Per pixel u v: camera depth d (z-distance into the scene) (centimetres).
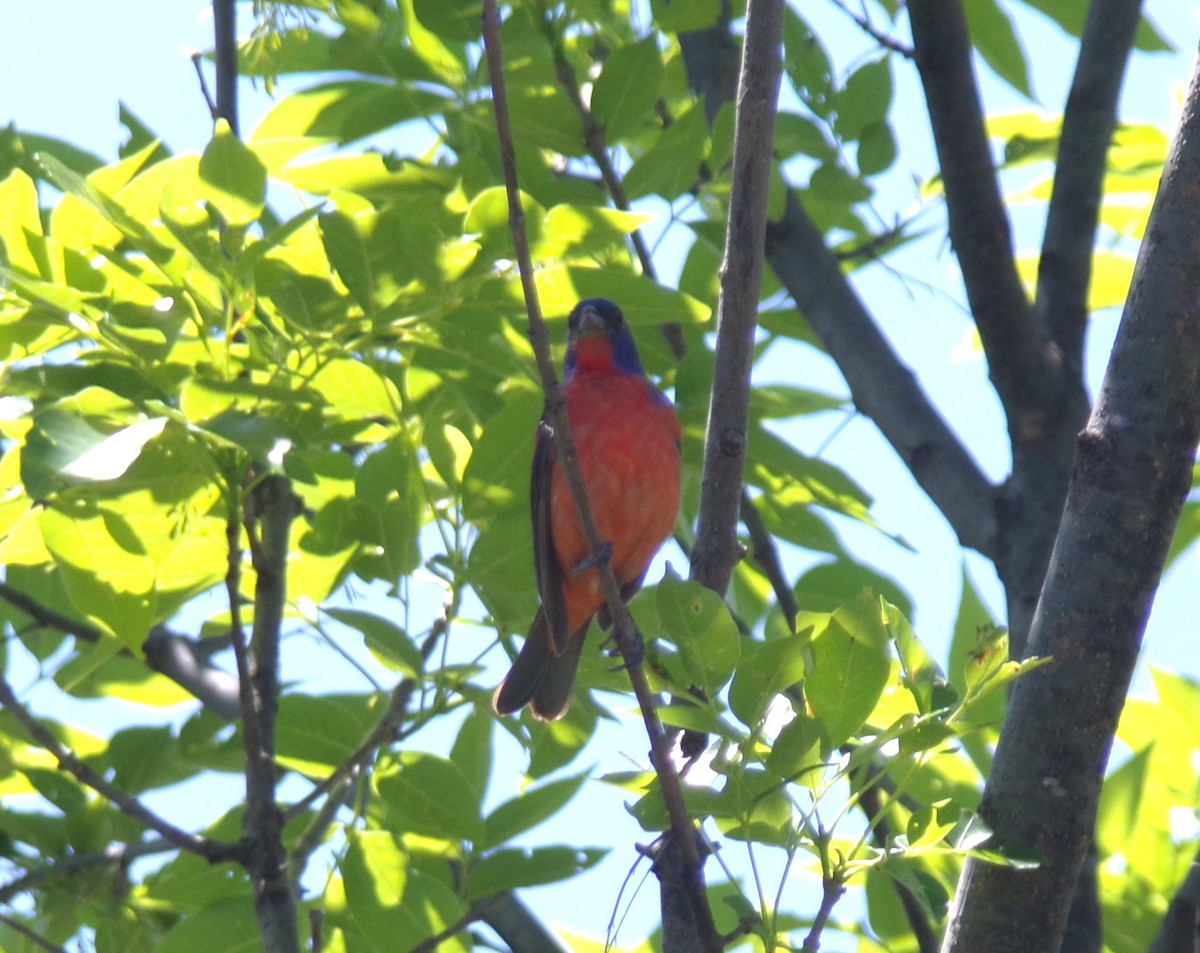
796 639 749
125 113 1159
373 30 1248
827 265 1255
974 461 1123
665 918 878
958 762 1083
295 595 1032
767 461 1151
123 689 1199
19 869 1055
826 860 746
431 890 991
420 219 893
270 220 1195
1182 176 792
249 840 908
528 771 1145
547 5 1202
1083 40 1202
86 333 848
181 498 849
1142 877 1061
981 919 762
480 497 981
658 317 961
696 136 1167
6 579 1165
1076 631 762
